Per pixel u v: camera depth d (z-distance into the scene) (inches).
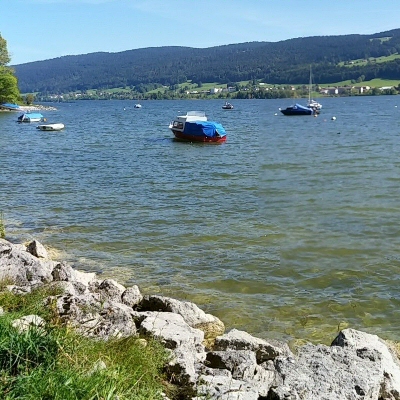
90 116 4621.1
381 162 1489.9
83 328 301.1
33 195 1034.7
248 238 724.0
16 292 378.6
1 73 5088.6
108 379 235.9
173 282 561.3
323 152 1763.0
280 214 866.8
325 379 262.2
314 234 741.3
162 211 890.7
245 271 595.5
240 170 1373.0
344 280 569.6
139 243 701.9
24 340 250.4
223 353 309.1
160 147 1984.5
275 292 537.6
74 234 744.3
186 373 271.3
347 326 461.1
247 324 460.8
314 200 973.8
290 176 1266.0
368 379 263.7
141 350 282.4
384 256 645.9
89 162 1556.3
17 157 1686.8
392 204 932.6
